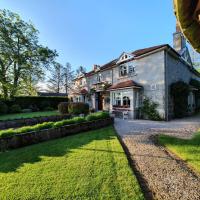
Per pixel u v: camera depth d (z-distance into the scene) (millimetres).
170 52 16953
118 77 21766
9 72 26109
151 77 17250
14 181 4043
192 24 2422
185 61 21203
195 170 4707
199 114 21547
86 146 6891
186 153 5898
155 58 17016
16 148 7195
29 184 3893
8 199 3344
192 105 22641
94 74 28141
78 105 19078
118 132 10047
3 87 24891
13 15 25203
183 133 9641
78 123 10133
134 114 17562
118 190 3602
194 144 6965
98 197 3369
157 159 5531
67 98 34406
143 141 7762
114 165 4887
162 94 16156
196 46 2803
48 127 8828
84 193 3506
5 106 22688
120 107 19094
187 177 4309
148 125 12695
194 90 23344
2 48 24156
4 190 3660
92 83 28766
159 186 3900
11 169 4766
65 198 3357
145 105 17547
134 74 19094
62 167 4801
